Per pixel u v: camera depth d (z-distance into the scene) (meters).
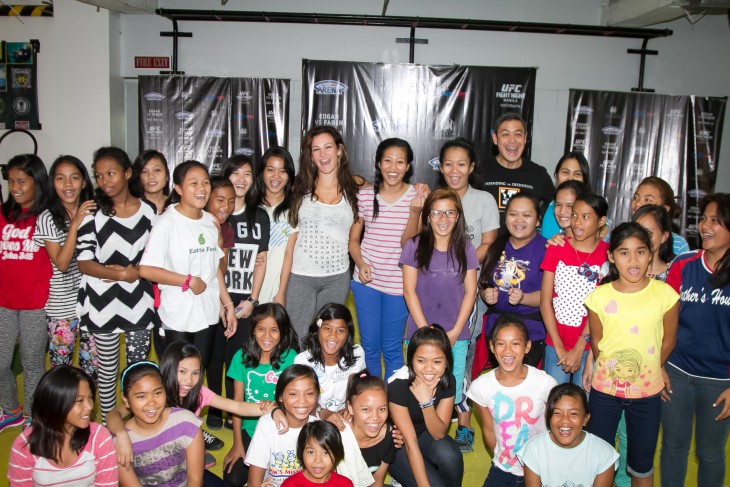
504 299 3.05
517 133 3.53
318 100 6.40
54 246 3.00
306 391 2.33
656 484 2.84
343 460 2.36
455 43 6.61
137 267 2.89
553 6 6.58
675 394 2.48
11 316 3.16
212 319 2.90
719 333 2.38
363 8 6.53
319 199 3.21
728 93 6.73
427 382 2.43
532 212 2.96
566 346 2.84
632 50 6.62
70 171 2.98
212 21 6.50
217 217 3.04
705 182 6.65
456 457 2.53
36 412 2.03
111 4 5.99
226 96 6.49
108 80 6.36
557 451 2.29
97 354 2.97
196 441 2.28
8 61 6.39
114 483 2.17
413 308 2.94
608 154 6.62
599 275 2.76
